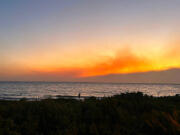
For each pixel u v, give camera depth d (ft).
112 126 22.94
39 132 21.68
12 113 26.30
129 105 30.86
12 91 233.35
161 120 24.11
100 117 25.18
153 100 38.68
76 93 208.03
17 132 20.65
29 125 21.98
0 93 190.70
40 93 202.28
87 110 27.76
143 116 25.98
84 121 24.70
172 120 23.29
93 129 21.52
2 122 22.45
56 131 21.18
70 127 22.13
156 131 22.02
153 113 26.20
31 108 27.35
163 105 33.12
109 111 26.68
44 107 27.37
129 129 22.45
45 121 23.32
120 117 24.76
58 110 26.35
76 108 28.45
